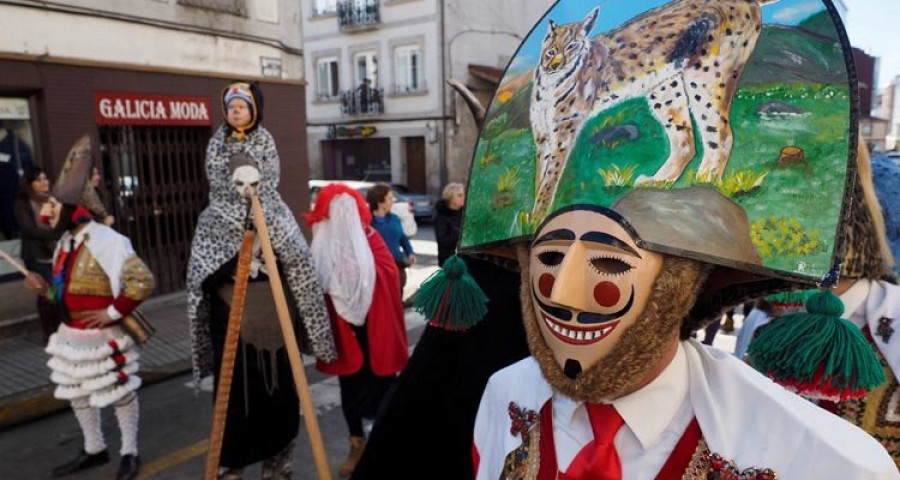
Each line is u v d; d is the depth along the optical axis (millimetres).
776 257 758
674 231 787
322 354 3010
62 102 5984
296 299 2898
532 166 986
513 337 1428
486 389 1170
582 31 954
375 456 1537
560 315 845
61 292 3291
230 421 2801
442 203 5367
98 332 3289
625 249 791
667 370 869
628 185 814
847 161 725
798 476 755
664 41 846
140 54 6637
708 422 838
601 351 822
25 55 5680
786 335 1037
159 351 5508
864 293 1508
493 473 1077
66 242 3309
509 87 1086
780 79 767
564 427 950
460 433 1457
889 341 1448
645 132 825
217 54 7430
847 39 725
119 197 6652
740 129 786
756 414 818
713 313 942
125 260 3234
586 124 886
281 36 8219
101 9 6246
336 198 3309
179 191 7254
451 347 1487
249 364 2799
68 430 4172
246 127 2750
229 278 2803
